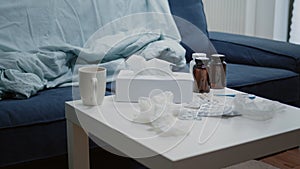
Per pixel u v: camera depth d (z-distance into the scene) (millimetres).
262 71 2295
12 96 1765
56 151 1615
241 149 1170
